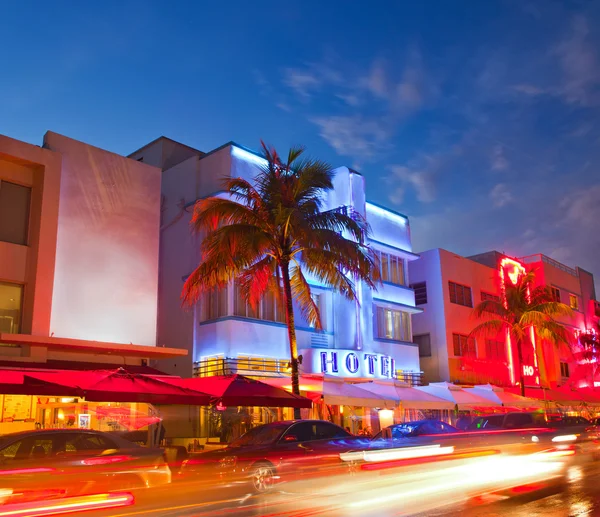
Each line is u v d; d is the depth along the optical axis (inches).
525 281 1494.8
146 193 949.2
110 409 835.4
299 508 436.1
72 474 441.7
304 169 825.5
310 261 829.8
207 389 649.6
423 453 661.3
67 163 863.1
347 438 614.2
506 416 873.5
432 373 1454.2
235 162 1058.7
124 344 799.7
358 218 913.5
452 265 1533.0
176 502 466.6
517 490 512.1
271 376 1010.1
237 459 531.2
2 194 781.9
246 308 1018.7
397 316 1322.6
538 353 1782.7
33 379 551.2
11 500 403.2
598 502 447.5
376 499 476.4
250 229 787.4
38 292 768.3
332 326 1169.4
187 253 1067.9
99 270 869.8
